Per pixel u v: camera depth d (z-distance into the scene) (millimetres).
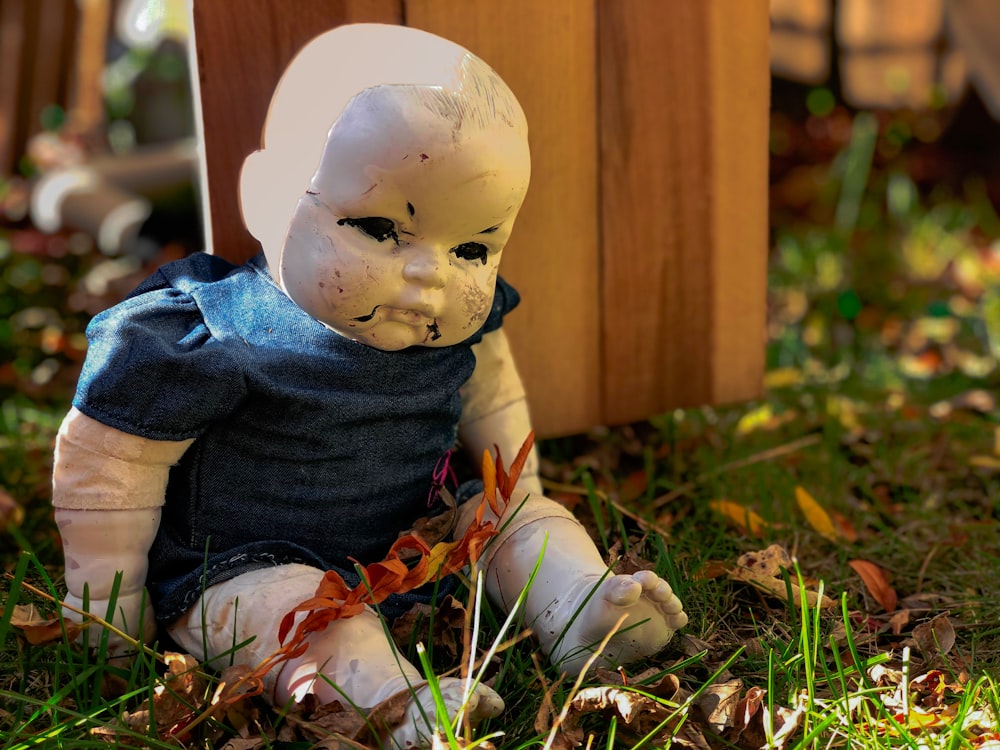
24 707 508
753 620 578
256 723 488
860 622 593
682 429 814
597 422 730
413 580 505
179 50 1653
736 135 710
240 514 533
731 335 750
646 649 520
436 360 550
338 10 604
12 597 507
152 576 544
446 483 605
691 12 676
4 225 1398
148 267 1230
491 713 475
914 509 720
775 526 687
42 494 709
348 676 486
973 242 1331
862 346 1019
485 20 632
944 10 1545
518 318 692
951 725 482
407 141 471
